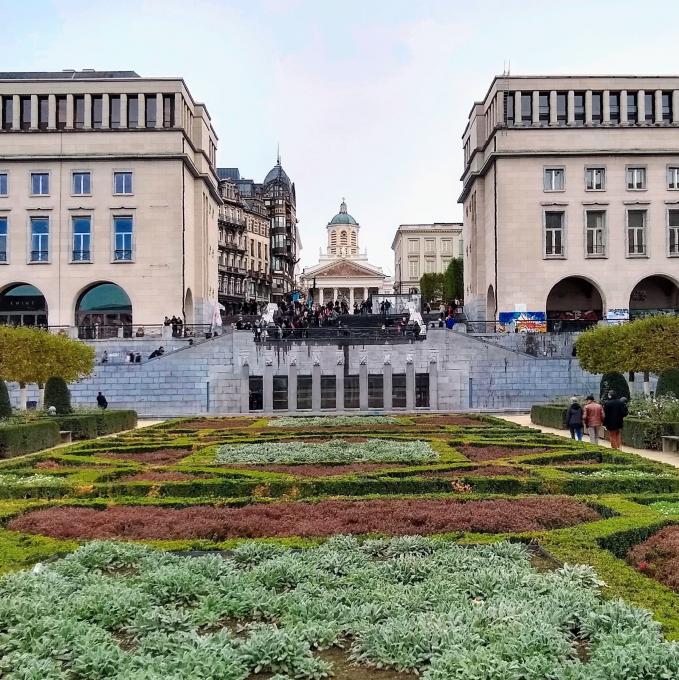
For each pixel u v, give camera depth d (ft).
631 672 22.34
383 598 29.48
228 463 70.08
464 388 167.63
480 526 42.32
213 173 260.01
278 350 166.30
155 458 78.28
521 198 212.23
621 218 212.23
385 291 514.68
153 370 167.12
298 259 508.94
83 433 110.22
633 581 30.94
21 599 28.66
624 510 43.98
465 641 24.85
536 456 70.85
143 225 213.25
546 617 26.63
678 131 213.05
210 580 31.86
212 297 257.14
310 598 29.53
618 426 89.10
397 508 46.26
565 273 211.41
